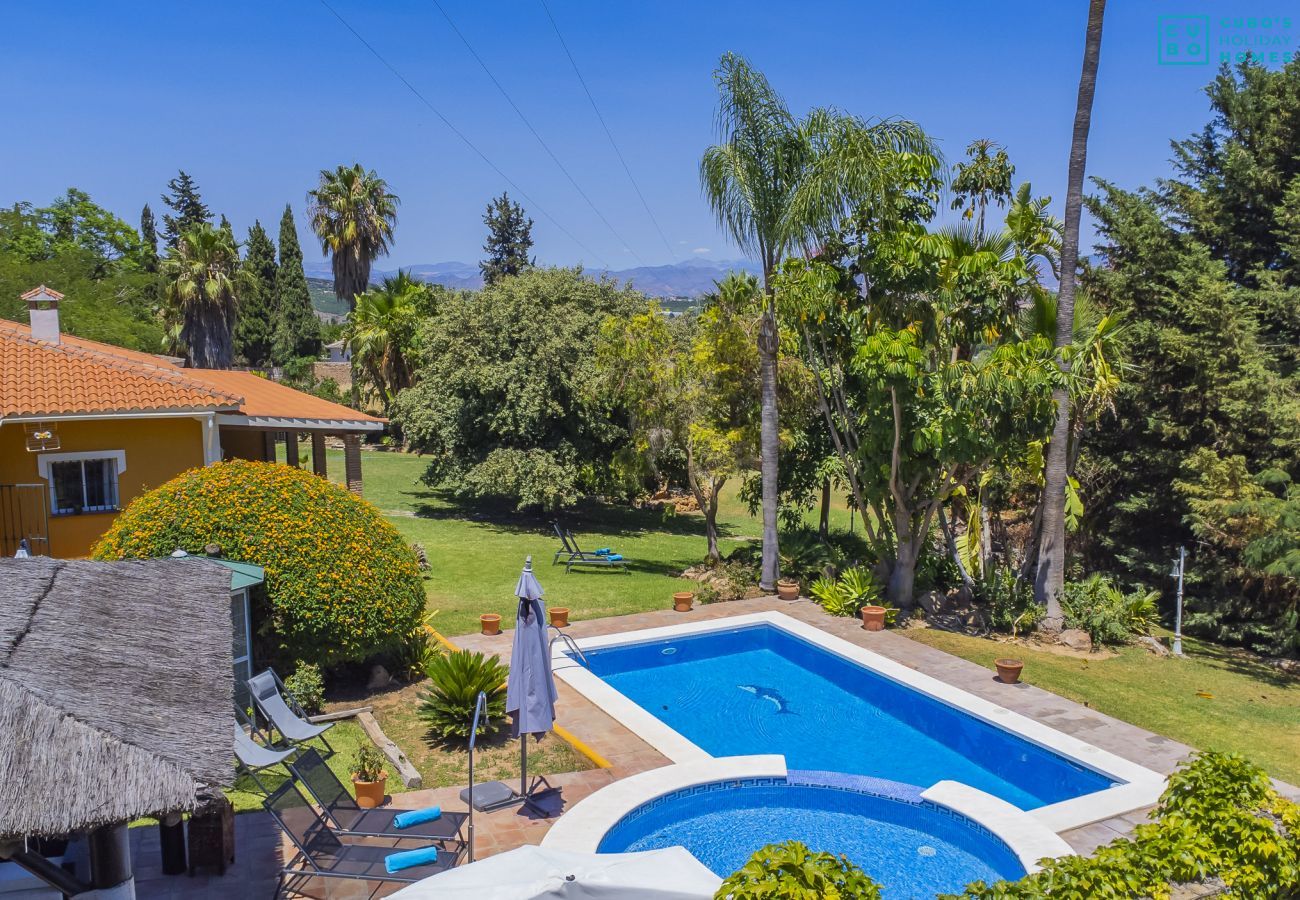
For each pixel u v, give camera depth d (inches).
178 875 358.0
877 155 728.3
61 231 2546.8
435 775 463.5
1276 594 848.3
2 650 260.5
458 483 1202.6
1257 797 323.6
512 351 1189.1
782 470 974.4
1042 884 279.0
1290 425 874.1
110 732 229.8
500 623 722.8
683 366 958.4
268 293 2819.9
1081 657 702.5
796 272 764.0
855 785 464.8
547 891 256.5
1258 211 1106.7
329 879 356.2
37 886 308.0
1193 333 979.9
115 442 702.5
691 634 735.1
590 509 1451.8
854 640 717.3
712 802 459.5
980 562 896.3
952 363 711.7
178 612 349.7
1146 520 1034.1
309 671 525.7
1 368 678.5
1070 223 724.0
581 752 498.9
